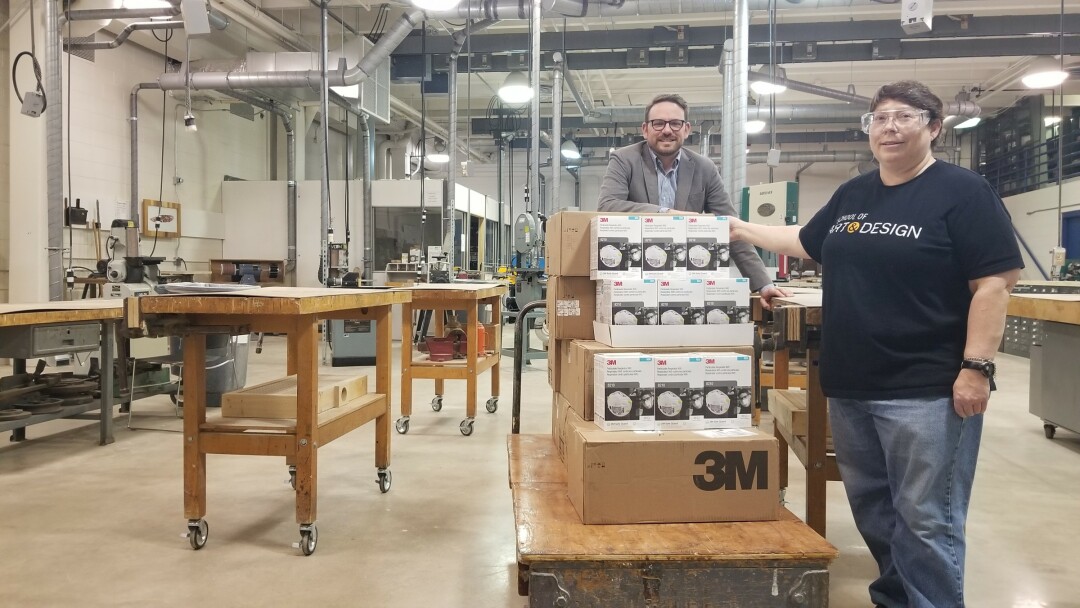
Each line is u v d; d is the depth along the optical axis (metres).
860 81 10.55
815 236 1.85
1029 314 2.72
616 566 1.39
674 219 1.83
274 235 9.50
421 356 4.79
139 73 7.98
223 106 9.32
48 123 5.97
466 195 9.91
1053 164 10.66
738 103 4.84
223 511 2.68
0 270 6.60
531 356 7.07
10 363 6.65
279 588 2.02
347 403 2.68
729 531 1.51
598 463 1.53
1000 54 7.88
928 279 1.51
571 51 8.35
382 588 2.02
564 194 15.63
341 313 2.95
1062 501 2.92
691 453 1.55
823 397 2.03
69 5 6.29
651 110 2.37
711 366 1.66
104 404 3.74
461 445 3.77
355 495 2.88
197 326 2.24
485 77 10.23
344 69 7.11
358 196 9.20
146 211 7.95
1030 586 2.09
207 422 2.34
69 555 2.25
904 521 1.54
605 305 1.81
